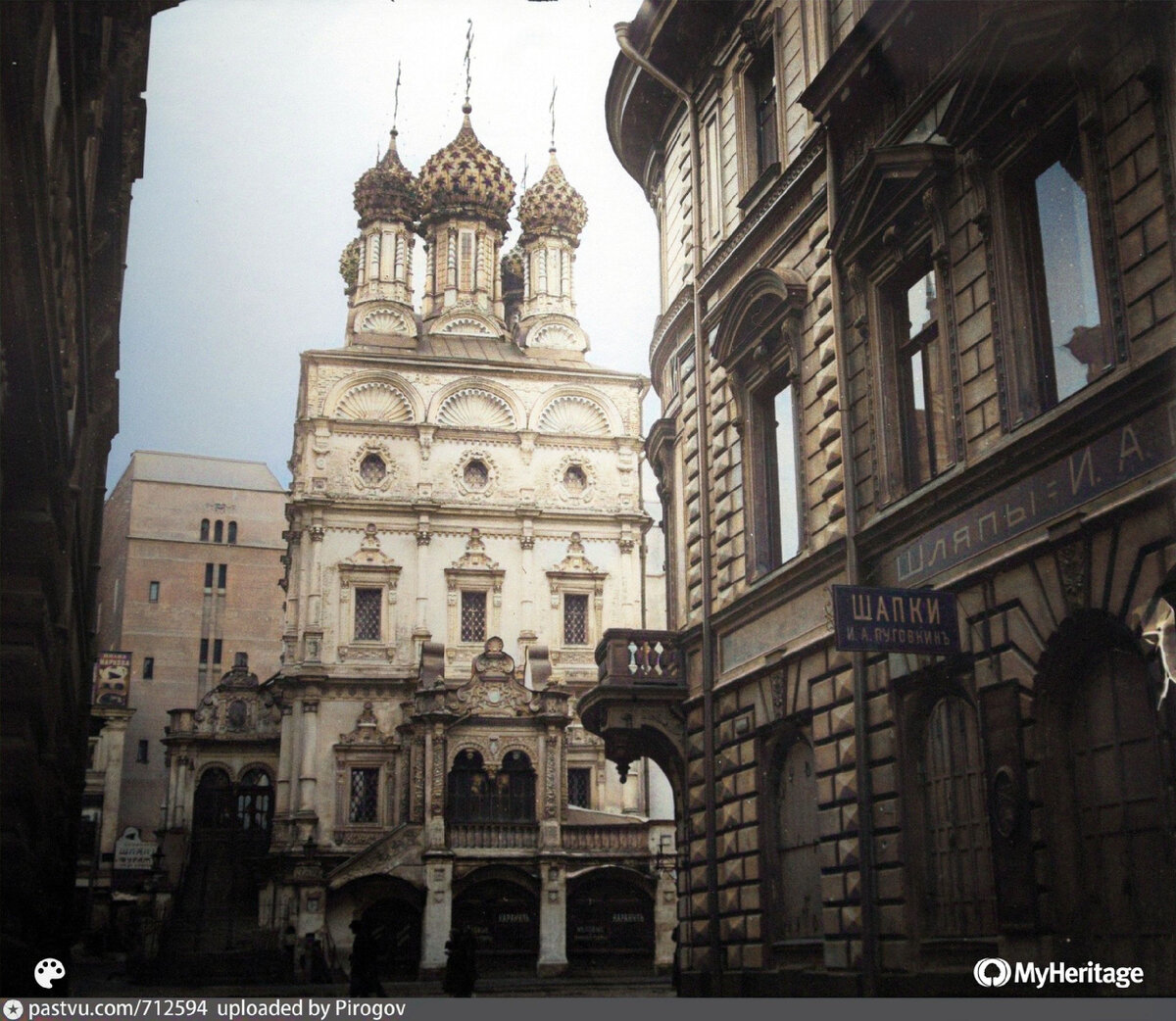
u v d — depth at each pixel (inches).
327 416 2431.1
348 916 1908.2
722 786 898.1
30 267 424.8
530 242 2829.7
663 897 1958.7
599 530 2503.7
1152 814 500.4
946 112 649.0
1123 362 518.0
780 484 877.2
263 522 3026.6
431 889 1899.6
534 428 2519.7
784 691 808.3
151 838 2797.7
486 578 2418.8
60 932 1054.4
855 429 745.6
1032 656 564.7
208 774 2410.2
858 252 745.6
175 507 2987.2
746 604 873.5
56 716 732.0
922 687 658.2
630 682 996.6
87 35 522.6
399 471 2443.4
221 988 1481.3
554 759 2036.2
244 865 2327.8
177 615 2930.6
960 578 615.8
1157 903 493.7
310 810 2213.3
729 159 983.0
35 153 386.6
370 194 2748.5
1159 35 508.4
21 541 582.6
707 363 986.1
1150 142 511.5
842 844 711.7
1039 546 558.9
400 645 2348.7
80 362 703.7
